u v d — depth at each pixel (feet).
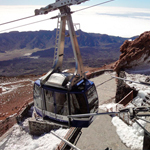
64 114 27.25
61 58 33.73
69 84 25.75
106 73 85.35
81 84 28.50
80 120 27.07
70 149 34.68
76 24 30.89
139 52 58.03
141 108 14.89
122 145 33.83
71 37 30.58
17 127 51.93
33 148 41.60
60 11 30.12
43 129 46.91
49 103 28.19
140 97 44.75
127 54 61.11
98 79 78.28
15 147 44.96
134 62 59.31
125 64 61.21
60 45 32.48
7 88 112.47
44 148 40.22
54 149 38.91
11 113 71.77
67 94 25.85
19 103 83.82
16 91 105.29
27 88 110.63
